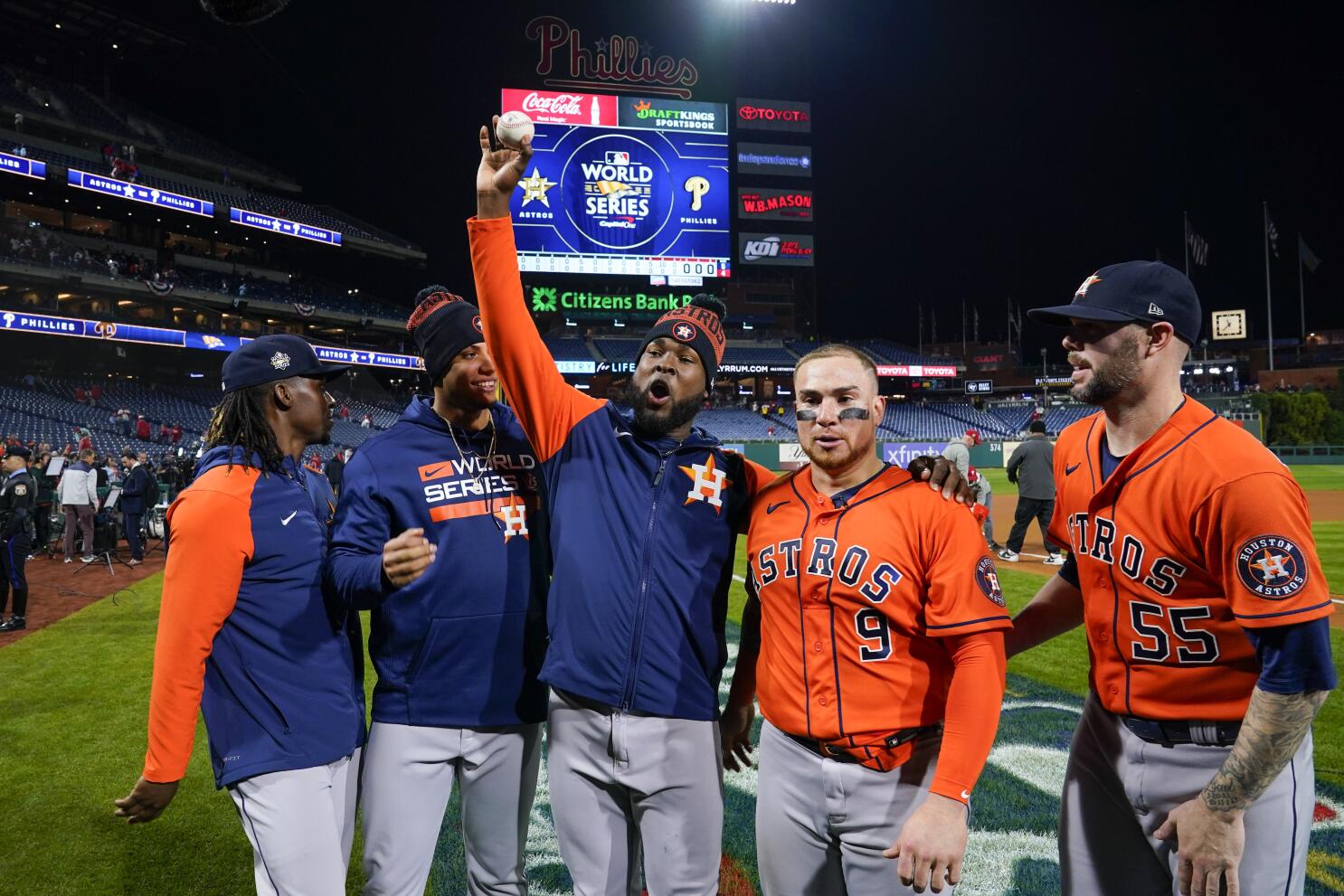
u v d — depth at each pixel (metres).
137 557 11.52
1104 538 1.81
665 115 35.72
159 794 1.79
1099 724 1.91
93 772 3.97
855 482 1.92
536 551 2.29
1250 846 1.65
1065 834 1.97
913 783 1.79
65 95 37.12
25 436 21.73
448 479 2.20
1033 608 2.16
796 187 42.94
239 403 1.96
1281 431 41.06
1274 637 1.52
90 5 36.66
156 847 3.24
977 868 2.92
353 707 2.01
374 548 2.12
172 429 24.64
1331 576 8.88
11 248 26.97
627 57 35.72
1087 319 1.73
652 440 2.12
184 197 34.88
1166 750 1.73
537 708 2.22
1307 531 1.54
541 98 34.62
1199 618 1.68
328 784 1.94
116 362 31.53
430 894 2.88
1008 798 3.49
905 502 1.82
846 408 1.85
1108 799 1.88
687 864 1.96
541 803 3.64
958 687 1.71
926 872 1.57
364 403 35.88
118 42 40.00
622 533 2.02
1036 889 2.78
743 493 2.15
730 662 5.61
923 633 1.82
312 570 1.96
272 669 1.87
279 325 40.75
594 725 1.99
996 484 27.66
